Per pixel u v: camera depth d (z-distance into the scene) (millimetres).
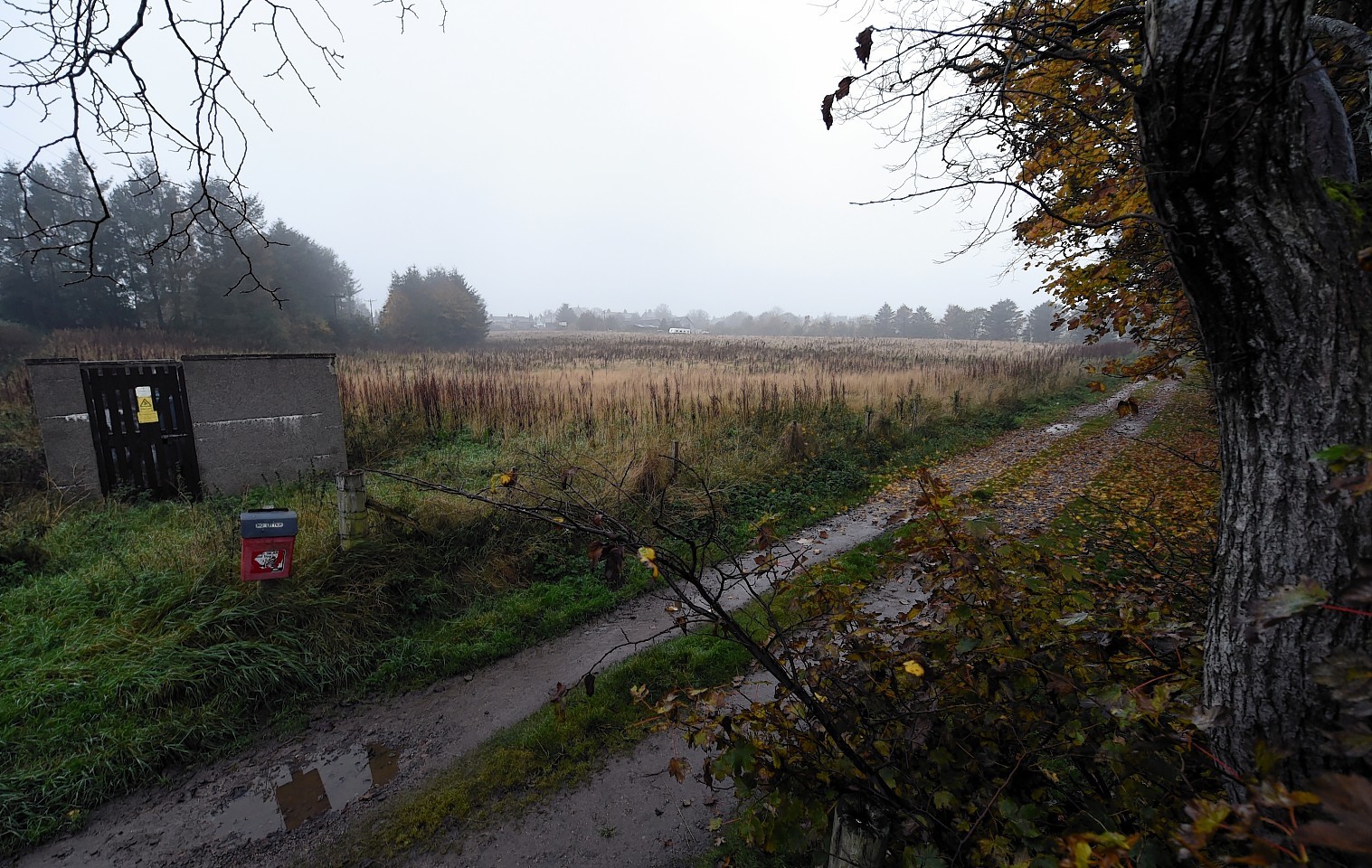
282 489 7902
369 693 4547
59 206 18188
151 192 2516
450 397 12758
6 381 14688
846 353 42781
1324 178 1424
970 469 10992
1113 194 3795
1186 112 1410
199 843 3227
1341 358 1369
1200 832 1168
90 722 3791
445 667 4820
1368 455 1071
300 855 3152
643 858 3084
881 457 11797
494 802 3484
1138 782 1875
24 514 6301
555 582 6145
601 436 10312
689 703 2342
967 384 19125
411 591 5539
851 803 2152
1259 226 1403
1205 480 8211
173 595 4727
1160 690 1786
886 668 2502
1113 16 1844
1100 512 7191
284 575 4891
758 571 2488
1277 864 1060
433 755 3883
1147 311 5145
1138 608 2447
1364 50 1486
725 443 10672
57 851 3166
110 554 5488
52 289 34281
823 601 2801
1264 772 1306
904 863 1951
